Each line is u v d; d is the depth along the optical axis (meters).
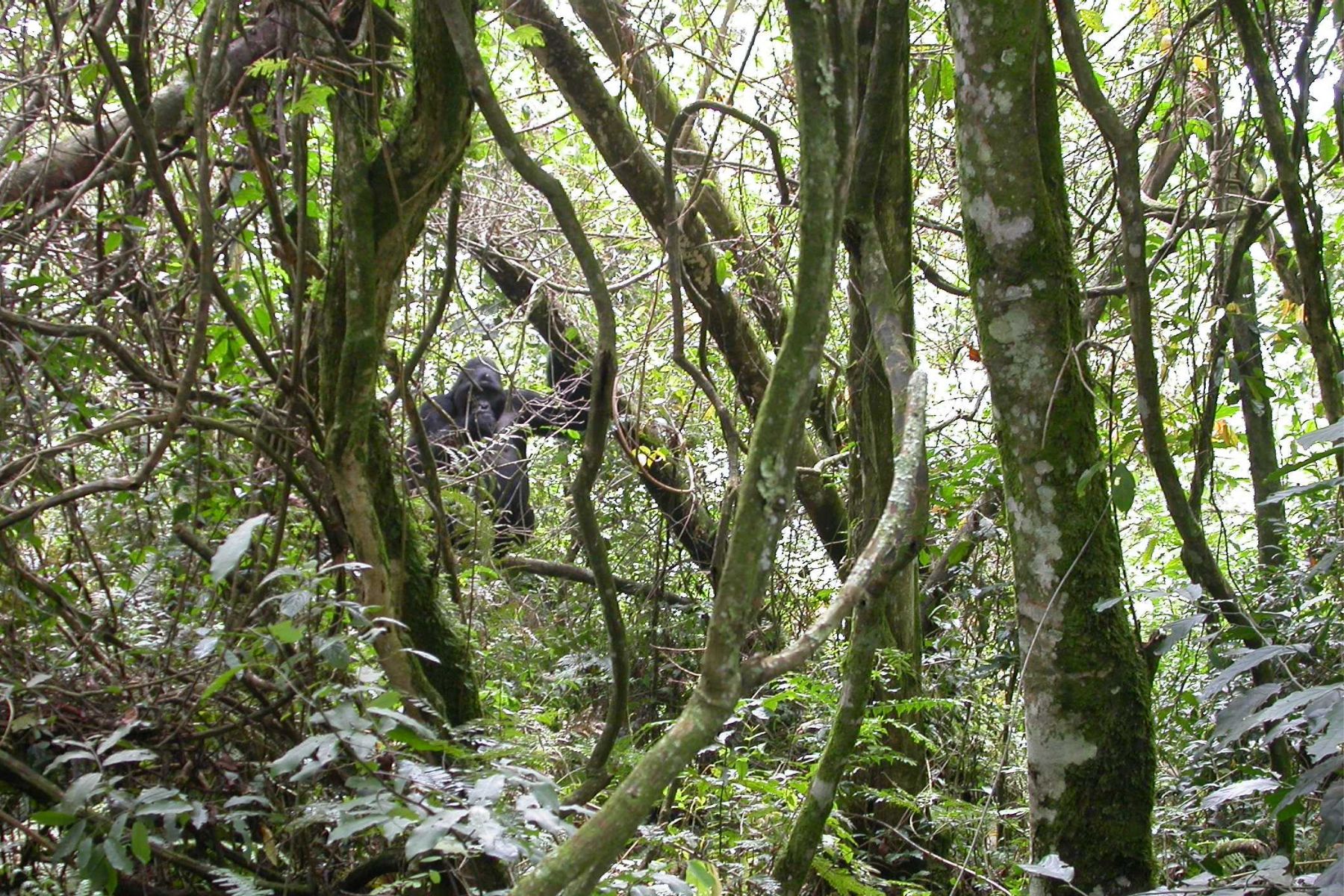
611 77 5.13
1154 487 6.12
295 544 3.24
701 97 4.80
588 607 6.19
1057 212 2.90
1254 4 3.79
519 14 4.17
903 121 3.31
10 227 3.10
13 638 2.64
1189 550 3.02
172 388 2.95
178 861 2.35
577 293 5.40
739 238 5.25
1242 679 3.46
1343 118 3.57
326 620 2.75
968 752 4.44
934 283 4.92
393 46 3.21
